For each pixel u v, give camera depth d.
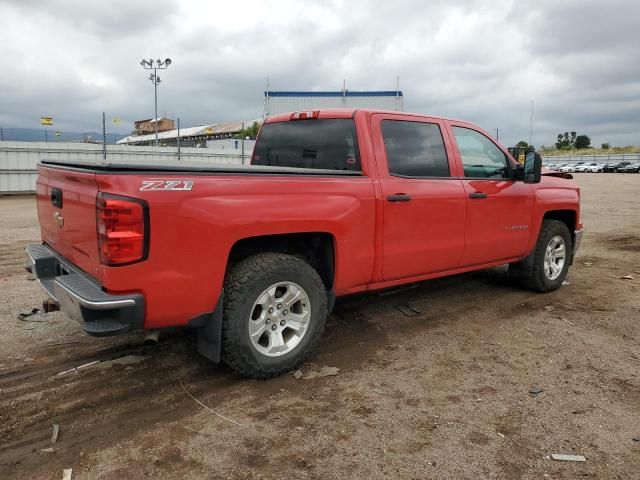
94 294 2.87
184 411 3.17
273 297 3.51
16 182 19.30
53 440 2.83
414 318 4.97
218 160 22.81
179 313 3.09
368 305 5.36
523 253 5.55
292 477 2.54
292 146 4.64
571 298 5.68
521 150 5.85
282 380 3.61
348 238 3.83
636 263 7.60
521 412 3.18
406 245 4.27
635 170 58.72
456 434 2.93
